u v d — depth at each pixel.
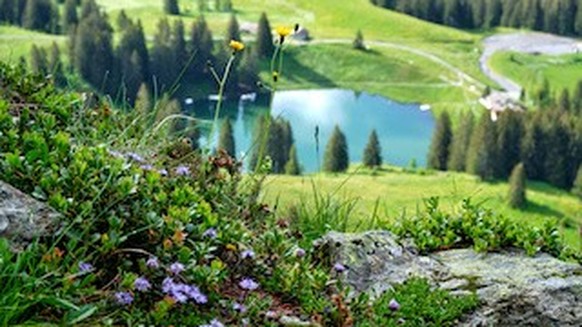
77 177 5.26
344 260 6.47
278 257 6.02
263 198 7.46
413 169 139.38
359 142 193.88
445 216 7.41
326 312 5.47
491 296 6.21
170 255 5.18
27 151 5.65
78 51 170.50
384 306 5.75
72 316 4.51
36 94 6.91
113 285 5.03
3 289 4.46
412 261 6.68
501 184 151.38
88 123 7.11
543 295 6.23
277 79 7.71
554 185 154.38
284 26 7.84
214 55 192.75
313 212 8.27
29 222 4.93
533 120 157.00
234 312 5.16
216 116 7.54
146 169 6.05
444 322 5.89
